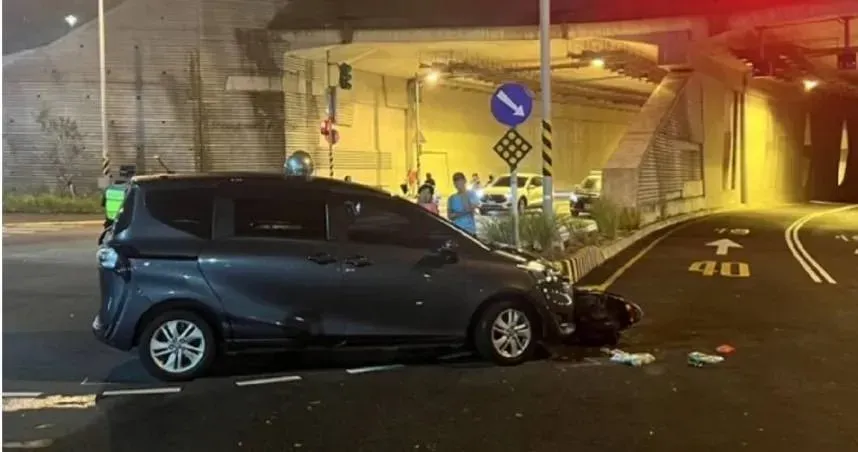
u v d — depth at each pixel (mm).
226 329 7344
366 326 7570
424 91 40938
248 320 7355
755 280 14203
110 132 32781
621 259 17438
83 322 10133
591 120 56375
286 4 32625
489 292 7812
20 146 33562
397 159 39094
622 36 28906
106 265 7277
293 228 7547
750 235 23188
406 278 7621
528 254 8359
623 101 53656
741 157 38344
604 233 20344
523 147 14320
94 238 21266
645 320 10391
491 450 5469
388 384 7230
